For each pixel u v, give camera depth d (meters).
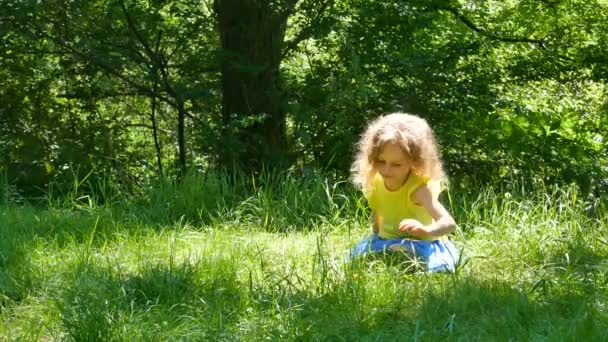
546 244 5.71
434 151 5.52
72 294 4.60
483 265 5.38
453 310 4.36
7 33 9.25
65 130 9.83
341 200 7.09
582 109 11.65
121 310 4.34
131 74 9.91
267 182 7.25
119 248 5.67
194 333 4.12
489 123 9.02
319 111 8.95
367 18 9.22
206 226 6.39
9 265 5.18
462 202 7.05
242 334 4.13
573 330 3.95
